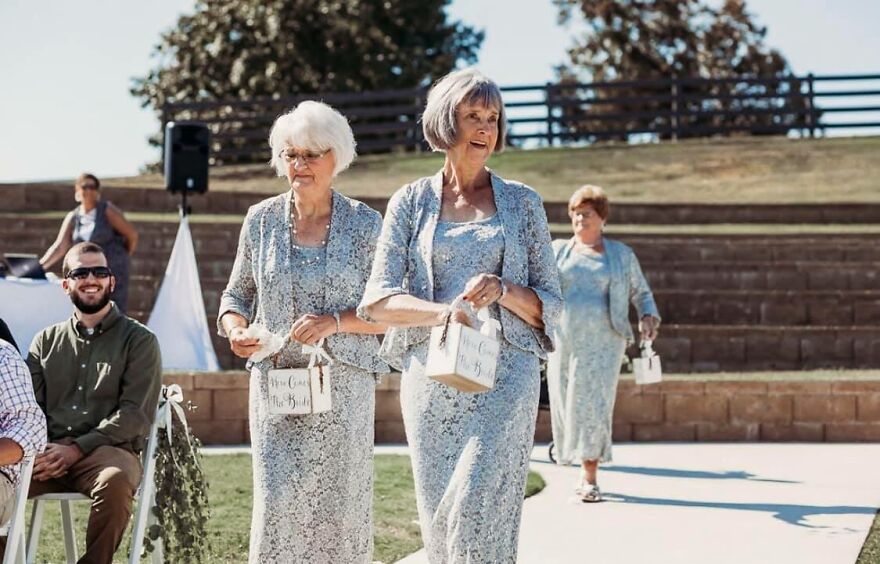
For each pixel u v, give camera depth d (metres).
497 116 5.81
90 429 6.96
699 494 10.57
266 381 6.17
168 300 15.10
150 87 46.38
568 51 53.47
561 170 31.34
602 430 10.34
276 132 6.24
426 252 5.79
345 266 6.22
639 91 50.72
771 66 53.41
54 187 26.28
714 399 14.23
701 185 29.72
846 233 23.14
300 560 6.14
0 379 6.09
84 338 7.06
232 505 9.66
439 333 5.45
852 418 14.17
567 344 10.48
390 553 8.24
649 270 21.50
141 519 6.61
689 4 53.69
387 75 46.97
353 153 6.29
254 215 6.34
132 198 26.30
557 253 10.63
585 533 9.01
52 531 8.87
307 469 6.13
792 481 11.23
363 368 6.22
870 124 35.84
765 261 22.34
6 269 10.48
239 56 45.81
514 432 5.63
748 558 8.17
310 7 45.91
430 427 5.69
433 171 31.50
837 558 8.14
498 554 5.54
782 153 32.56
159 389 7.01
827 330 18.42
